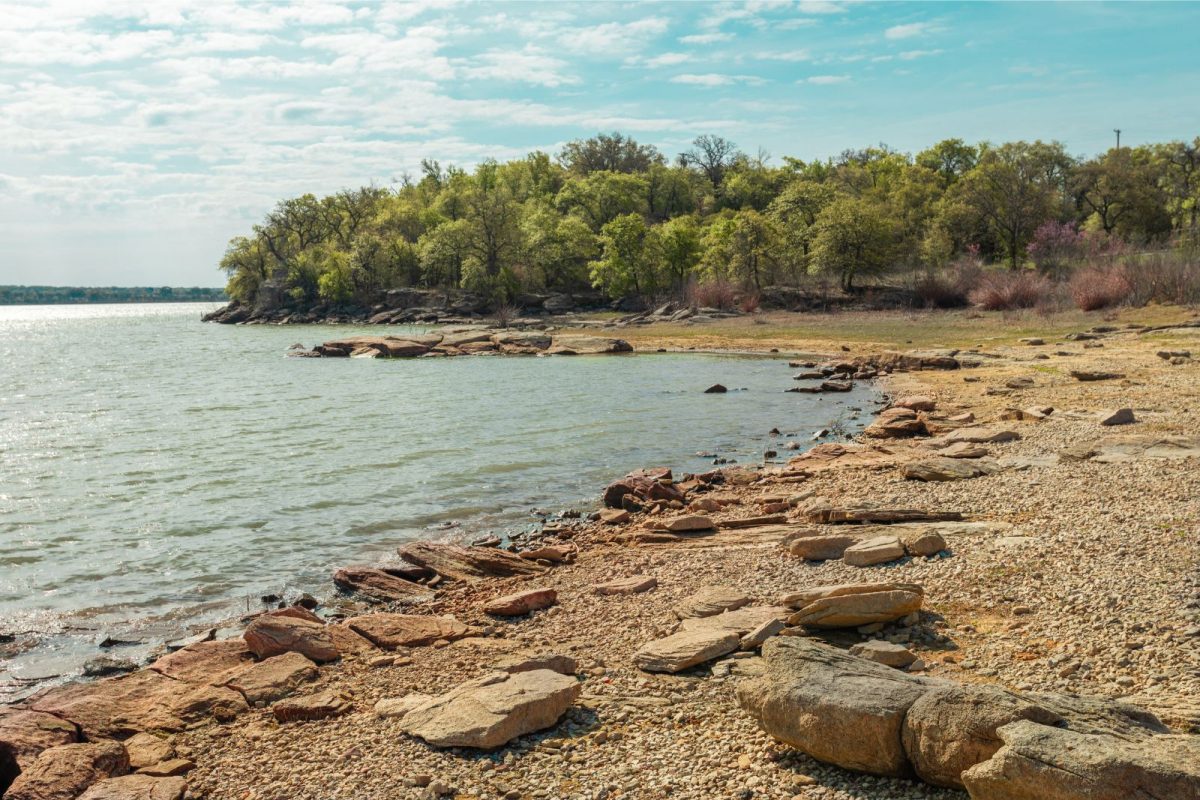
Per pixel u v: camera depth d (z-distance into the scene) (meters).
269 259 147.00
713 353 64.44
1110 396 29.36
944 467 18.61
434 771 7.26
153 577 15.34
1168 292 60.66
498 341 72.62
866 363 49.16
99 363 68.06
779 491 19.39
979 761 5.86
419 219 142.50
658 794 6.57
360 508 20.06
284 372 57.94
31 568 15.89
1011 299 74.62
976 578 11.16
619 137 168.25
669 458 25.56
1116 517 13.21
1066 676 7.89
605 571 14.23
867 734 6.46
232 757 8.03
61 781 7.18
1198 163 116.69
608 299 111.06
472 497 21.05
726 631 9.82
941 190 131.38
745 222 98.56
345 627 11.49
